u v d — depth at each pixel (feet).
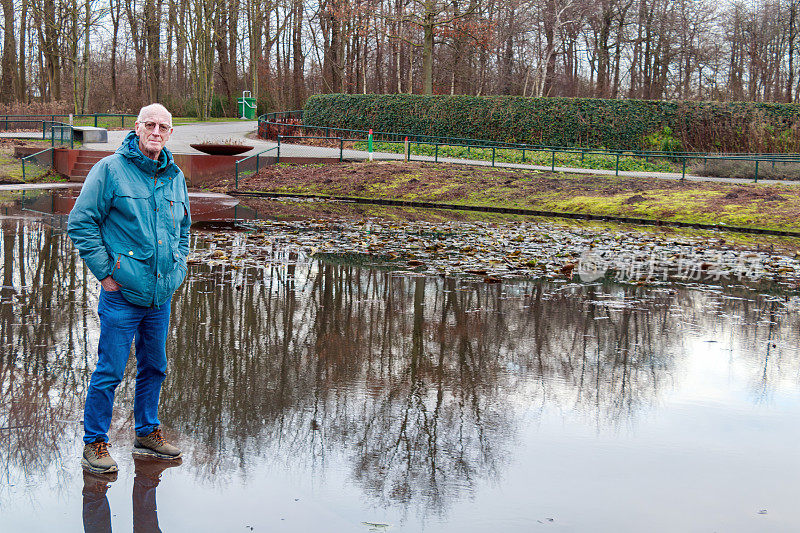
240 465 12.70
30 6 139.33
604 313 25.86
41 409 15.07
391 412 15.55
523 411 15.79
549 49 151.64
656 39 166.81
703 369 19.22
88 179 11.98
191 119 149.79
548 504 11.50
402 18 126.41
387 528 10.61
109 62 190.60
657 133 111.04
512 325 23.76
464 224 57.00
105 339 12.29
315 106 124.67
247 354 19.56
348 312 25.02
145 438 13.05
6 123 118.01
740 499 11.82
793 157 102.06
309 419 14.98
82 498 11.34
